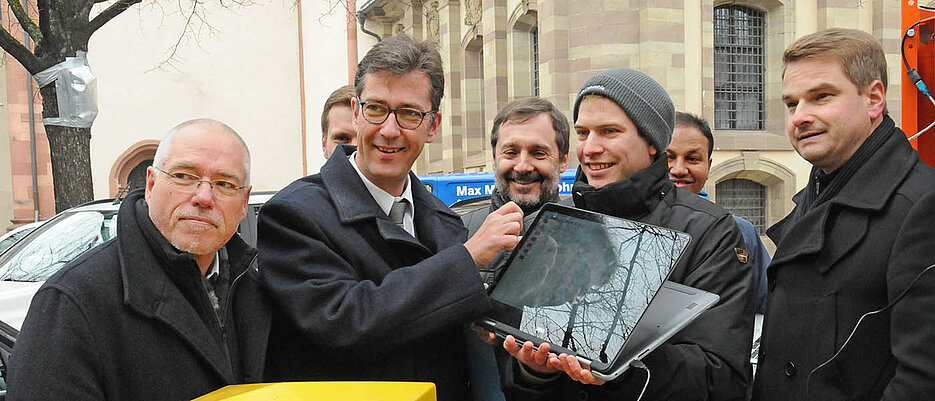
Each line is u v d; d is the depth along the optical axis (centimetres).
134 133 1920
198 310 180
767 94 1308
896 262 167
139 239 175
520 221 191
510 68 1428
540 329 168
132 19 1916
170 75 1964
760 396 202
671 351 171
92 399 157
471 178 662
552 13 1201
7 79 1641
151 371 168
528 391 181
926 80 379
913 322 162
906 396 159
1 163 1647
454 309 179
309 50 2072
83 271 167
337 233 199
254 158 2080
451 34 1683
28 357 155
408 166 214
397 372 198
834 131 188
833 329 182
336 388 147
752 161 1255
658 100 208
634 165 209
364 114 208
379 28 1980
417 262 210
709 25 1198
